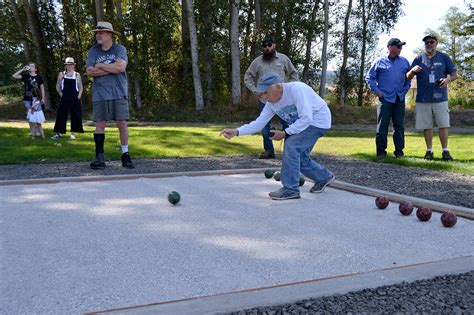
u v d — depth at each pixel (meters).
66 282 2.35
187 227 3.38
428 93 7.48
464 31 26.56
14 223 3.44
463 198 4.67
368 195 4.74
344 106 22.94
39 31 22.92
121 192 4.67
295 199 4.46
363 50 24.16
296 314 2.04
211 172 5.95
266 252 2.84
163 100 23.50
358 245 3.00
